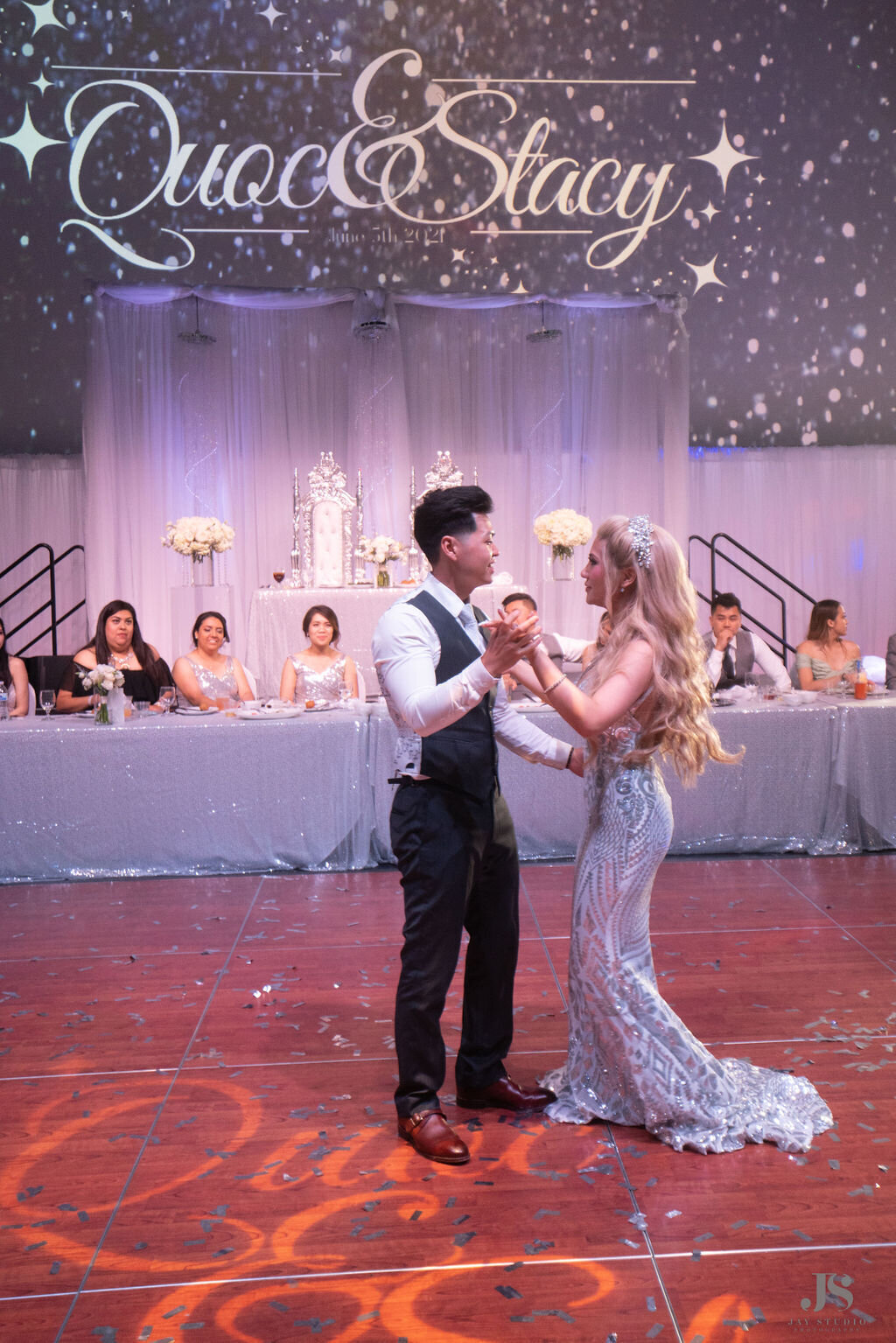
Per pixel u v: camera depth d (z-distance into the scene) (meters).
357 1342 1.65
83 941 3.66
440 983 2.23
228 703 4.89
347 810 4.56
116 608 5.16
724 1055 2.63
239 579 8.16
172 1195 2.07
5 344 8.05
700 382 8.79
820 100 7.26
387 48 6.93
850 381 8.86
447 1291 1.76
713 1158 2.18
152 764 4.46
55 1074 2.62
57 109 6.95
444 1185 2.09
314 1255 1.87
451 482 7.41
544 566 8.36
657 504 8.39
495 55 6.99
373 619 6.55
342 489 6.98
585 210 7.57
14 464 9.31
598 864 2.29
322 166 7.30
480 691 2.01
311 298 7.89
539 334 7.93
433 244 7.66
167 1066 2.67
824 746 4.65
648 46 6.99
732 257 7.88
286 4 6.74
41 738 4.41
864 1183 2.06
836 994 3.03
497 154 7.32
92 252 7.51
